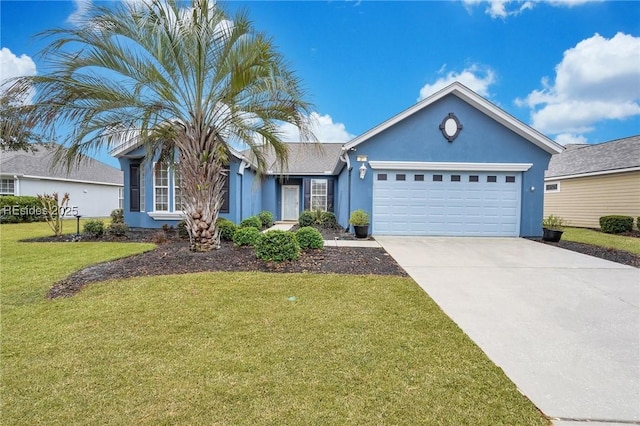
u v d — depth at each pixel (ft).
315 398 8.27
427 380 9.13
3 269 20.77
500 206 38.40
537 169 38.29
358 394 8.46
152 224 43.19
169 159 30.40
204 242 24.82
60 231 38.81
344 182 47.14
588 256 27.14
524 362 10.30
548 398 8.52
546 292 17.43
